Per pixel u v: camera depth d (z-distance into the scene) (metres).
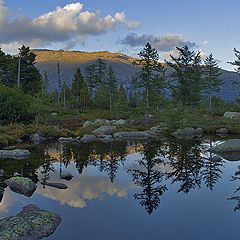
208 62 74.88
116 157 29.08
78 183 19.77
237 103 68.38
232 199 16.33
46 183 19.42
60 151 32.28
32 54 69.31
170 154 30.31
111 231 12.27
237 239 11.47
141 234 11.98
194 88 69.88
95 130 48.47
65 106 79.62
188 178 20.95
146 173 22.62
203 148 33.69
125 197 16.77
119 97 76.12
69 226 12.71
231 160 26.97
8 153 29.59
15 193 17.28
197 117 57.16
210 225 12.86
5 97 46.72
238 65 60.12
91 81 95.31
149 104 56.62
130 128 50.78
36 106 45.44
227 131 48.66
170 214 14.19
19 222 12.14
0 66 67.50
